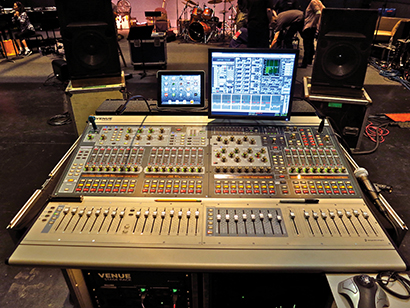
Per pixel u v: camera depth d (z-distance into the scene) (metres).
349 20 2.64
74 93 3.12
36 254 1.17
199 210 1.33
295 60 1.59
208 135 1.67
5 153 3.44
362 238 1.22
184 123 1.76
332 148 1.60
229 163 1.53
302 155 1.57
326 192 1.40
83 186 1.44
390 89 5.14
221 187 1.42
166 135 1.68
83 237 1.23
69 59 3.03
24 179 3.01
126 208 1.34
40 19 7.47
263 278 1.47
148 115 1.85
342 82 2.89
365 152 3.30
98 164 1.54
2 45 7.28
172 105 1.86
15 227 1.31
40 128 4.01
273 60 1.60
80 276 1.47
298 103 1.99
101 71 3.16
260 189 1.41
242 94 1.70
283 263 1.14
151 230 1.26
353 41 2.69
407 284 1.13
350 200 1.37
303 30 5.90
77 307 1.56
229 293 1.52
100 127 1.74
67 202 1.38
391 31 6.93
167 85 1.82
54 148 3.54
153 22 9.56
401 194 2.73
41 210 1.34
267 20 5.07
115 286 1.51
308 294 1.53
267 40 5.28
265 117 1.74
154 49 6.27
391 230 1.31
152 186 1.43
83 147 1.62
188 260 1.15
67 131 3.93
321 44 2.78
